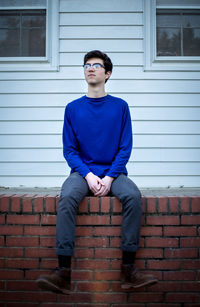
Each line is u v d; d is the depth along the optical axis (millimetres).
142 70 2967
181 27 2979
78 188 1688
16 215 1875
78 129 1913
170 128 2961
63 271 1556
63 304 1851
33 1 2979
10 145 2947
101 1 2961
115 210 1816
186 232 1851
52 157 2953
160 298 1849
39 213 1873
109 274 1836
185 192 2645
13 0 2975
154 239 1851
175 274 1849
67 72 2965
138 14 2969
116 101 1948
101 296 1843
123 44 2967
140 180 2945
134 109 2955
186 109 2967
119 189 1716
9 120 2957
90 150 1908
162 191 2729
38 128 2955
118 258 1836
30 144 2953
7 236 1876
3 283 1868
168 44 2982
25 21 2994
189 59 2955
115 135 1906
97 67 1896
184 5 2988
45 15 2988
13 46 2992
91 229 1839
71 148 1915
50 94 2965
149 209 1849
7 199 1873
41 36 2994
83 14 2963
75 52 2969
